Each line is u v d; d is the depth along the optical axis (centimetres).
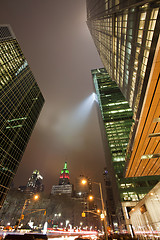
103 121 9256
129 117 9150
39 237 1190
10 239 1094
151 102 1962
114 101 10512
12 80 7388
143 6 1995
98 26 5272
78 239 1736
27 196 11762
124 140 8019
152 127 2488
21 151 7250
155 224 2091
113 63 4516
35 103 9369
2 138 6028
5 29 7956
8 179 6025
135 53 2731
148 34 2088
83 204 15612
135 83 3134
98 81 13100
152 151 3322
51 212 12694
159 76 1634
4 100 6506
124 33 3030
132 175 4978
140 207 2770
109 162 8688
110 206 12338
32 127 8669
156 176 6375
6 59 7250
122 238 2531
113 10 3041
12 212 9300
